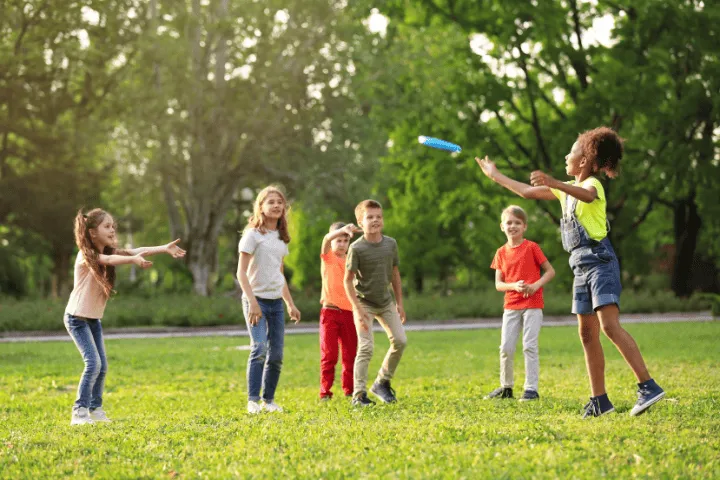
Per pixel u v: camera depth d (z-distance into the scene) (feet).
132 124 99.81
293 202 109.29
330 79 105.09
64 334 83.30
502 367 26.40
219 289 143.13
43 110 107.24
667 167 96.22
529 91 95.50
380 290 25.50
